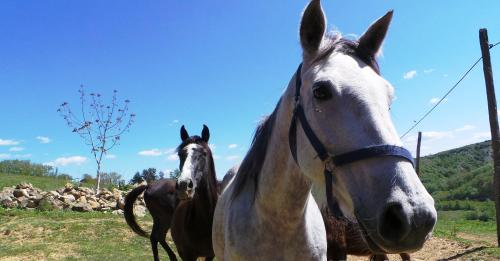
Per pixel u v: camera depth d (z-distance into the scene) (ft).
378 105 5.27
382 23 6.12
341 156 5.23
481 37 28.07
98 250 27.68
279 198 7.27
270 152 7.48
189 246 16.70
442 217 76.54
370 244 5.22
